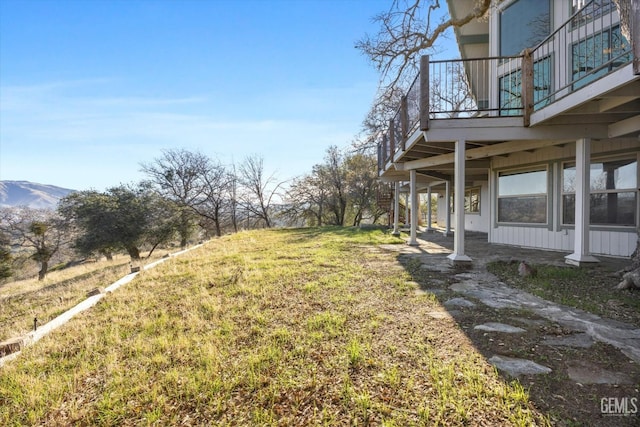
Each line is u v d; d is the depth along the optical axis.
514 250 7.47
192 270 6.38
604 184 6.32
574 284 4.29
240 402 2.01
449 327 2.94
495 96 8.03
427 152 7.66
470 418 1.72
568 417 1.69
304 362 2.42
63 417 2.02
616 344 2.51
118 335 3.22
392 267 5.77
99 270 11.40
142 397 2.13
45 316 4.48
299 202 27.38
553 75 6.77
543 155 7.43
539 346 2.51
